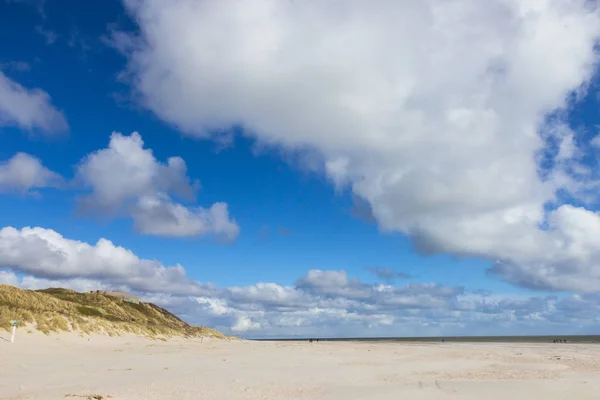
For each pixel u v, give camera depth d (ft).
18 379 55.21
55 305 142.00
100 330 134.92
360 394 46.47
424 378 61.87
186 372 66.59
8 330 99.40
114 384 51.90
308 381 57.57
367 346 173.37
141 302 240.53
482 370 72.90
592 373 68.03
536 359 96.94
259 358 96.43
